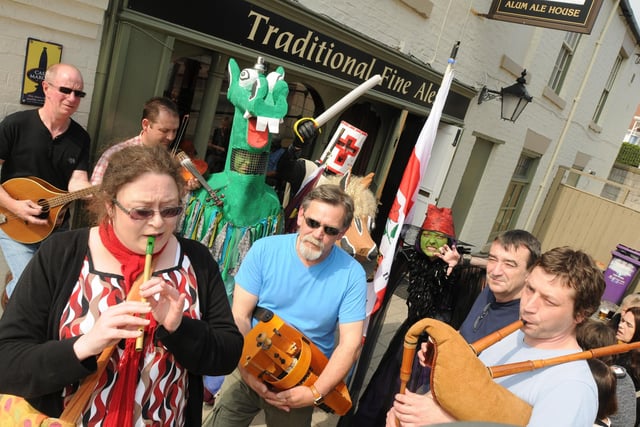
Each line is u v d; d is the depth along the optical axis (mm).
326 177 3152
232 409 2225
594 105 11172
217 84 3613
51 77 2451
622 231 9562
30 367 1128
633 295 2744
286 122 4816
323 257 2064
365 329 2957
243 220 2793
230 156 2762
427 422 1456
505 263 2059
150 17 2869
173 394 1358
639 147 19844
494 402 1384
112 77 2879
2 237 2551
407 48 5117
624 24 10227
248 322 2088
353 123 5473
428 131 3039
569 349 1547
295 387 1976
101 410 1236
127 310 1109
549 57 8156
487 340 1576
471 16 5867
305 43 3875
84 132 2746
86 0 2619
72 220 3014
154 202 1202
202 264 1454
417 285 2691
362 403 2617
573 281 1455
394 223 2963
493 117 7273
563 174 10617
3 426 1268
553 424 1316
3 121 2475
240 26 3342
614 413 1960
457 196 7855
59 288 1233
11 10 2418
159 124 2658
